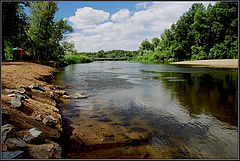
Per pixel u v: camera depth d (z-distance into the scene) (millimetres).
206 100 6105
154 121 4121
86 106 5406
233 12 35281
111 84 9906
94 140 3113
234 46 35531
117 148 2830
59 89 8164
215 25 37594
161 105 5520
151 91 7809
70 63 41625
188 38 45844
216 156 2637
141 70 20469
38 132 2596
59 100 6145
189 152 2744
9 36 19703
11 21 18453
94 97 6648
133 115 4562
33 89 5832
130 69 22359
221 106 5352
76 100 6184
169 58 49156
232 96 6715
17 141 2229
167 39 52219
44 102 5016
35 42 25062
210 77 12648
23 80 7070
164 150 2799
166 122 4059
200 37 40781
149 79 12031
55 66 23812
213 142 3090
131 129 3641
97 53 94250
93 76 14180
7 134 2289
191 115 4566
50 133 3039
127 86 9203
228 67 22406
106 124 3916
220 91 7707
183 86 9094
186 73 15898
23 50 23750
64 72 18141
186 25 47062
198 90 7949
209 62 33531
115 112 4805
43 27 25812
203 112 4797
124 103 5766
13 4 18094
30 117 3332
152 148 2854
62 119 4211
